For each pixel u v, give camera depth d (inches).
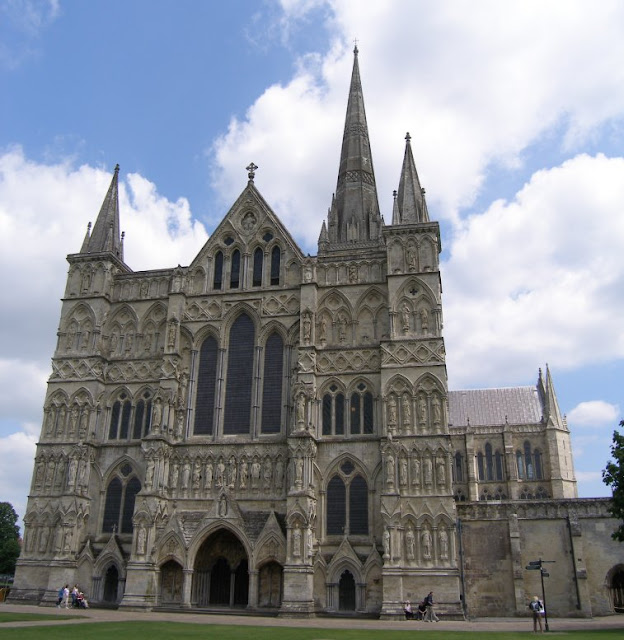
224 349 2541.8
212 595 2257.6
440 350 2324.1
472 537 2222.0
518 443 4441.4
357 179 3826.3
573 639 1245.7
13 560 4274.1
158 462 2320.4
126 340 2640.3
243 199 2751.0
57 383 2561.5
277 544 2149.4
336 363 2415.1
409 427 2245.3
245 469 2335.1
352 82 4158.5
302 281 2511.1
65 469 2432.3
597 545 2165.4
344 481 2258.9
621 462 1792.6
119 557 2277.3
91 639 1138.0
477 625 1760.6
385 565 2060.8
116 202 2935.5
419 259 2471.7
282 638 1244.5
